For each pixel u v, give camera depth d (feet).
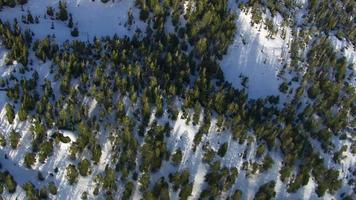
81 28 277.64
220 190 209.97
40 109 214.90
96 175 204.85
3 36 246.68
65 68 235.81
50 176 203.10
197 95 237.25
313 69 285.23
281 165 232.32
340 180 226.38
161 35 270.05
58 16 277.44
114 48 255.29
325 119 259.39
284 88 271.49
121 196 203.21
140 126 220.23
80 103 225.56
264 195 208.33
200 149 226.17
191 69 257.55
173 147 223.92
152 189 204.03
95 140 206.90
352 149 250.98
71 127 215.92
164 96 236.63
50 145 204.95
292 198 223.51
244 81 269.85
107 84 232.73
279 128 239.71
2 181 191.93
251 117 240.94
